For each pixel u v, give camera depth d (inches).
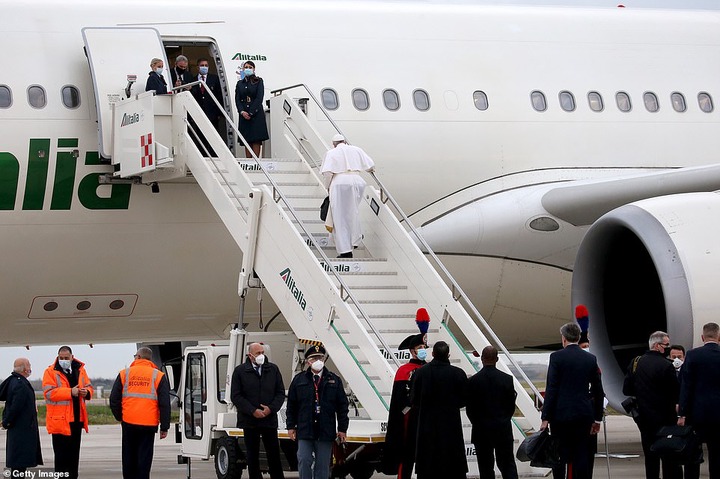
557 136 1505.9
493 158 1466.5
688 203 1165.1
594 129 1530.5
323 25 1444.4
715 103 1615.4
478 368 1040.2
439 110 1451.8
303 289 1057.5
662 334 971.3
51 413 1109.7
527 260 1451.8
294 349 1230.3
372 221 1156.5
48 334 1373.0
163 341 1501.0
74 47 1293.1
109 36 1283.2
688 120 1589.6
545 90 1521.9
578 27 1590.8
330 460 991.0
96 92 1248.2
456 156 1448.1
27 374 1109.7
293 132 1284.4
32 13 1300.4
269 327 1465.3
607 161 1529.3
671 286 1115.3
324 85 1406.3
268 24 1413.6
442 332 1070.4
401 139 1425.9
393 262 1121.4
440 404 876.6
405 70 1456.7
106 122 1244.5
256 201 1107.3
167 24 1355.8
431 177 1435.8
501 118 1481.3
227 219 1135.0
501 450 899.4
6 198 1241.4
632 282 1257.4
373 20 1477.6
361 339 1000.2
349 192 1112.8
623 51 1594.5
